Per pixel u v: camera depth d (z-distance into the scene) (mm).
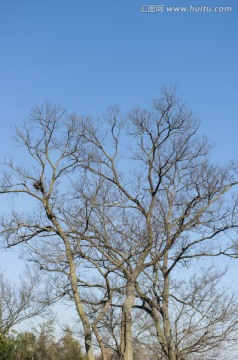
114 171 25750
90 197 22828
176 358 22812
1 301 30078
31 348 30422
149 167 25891
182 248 25141
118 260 23734
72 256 22516
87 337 21719
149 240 23453
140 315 24844
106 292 22938
